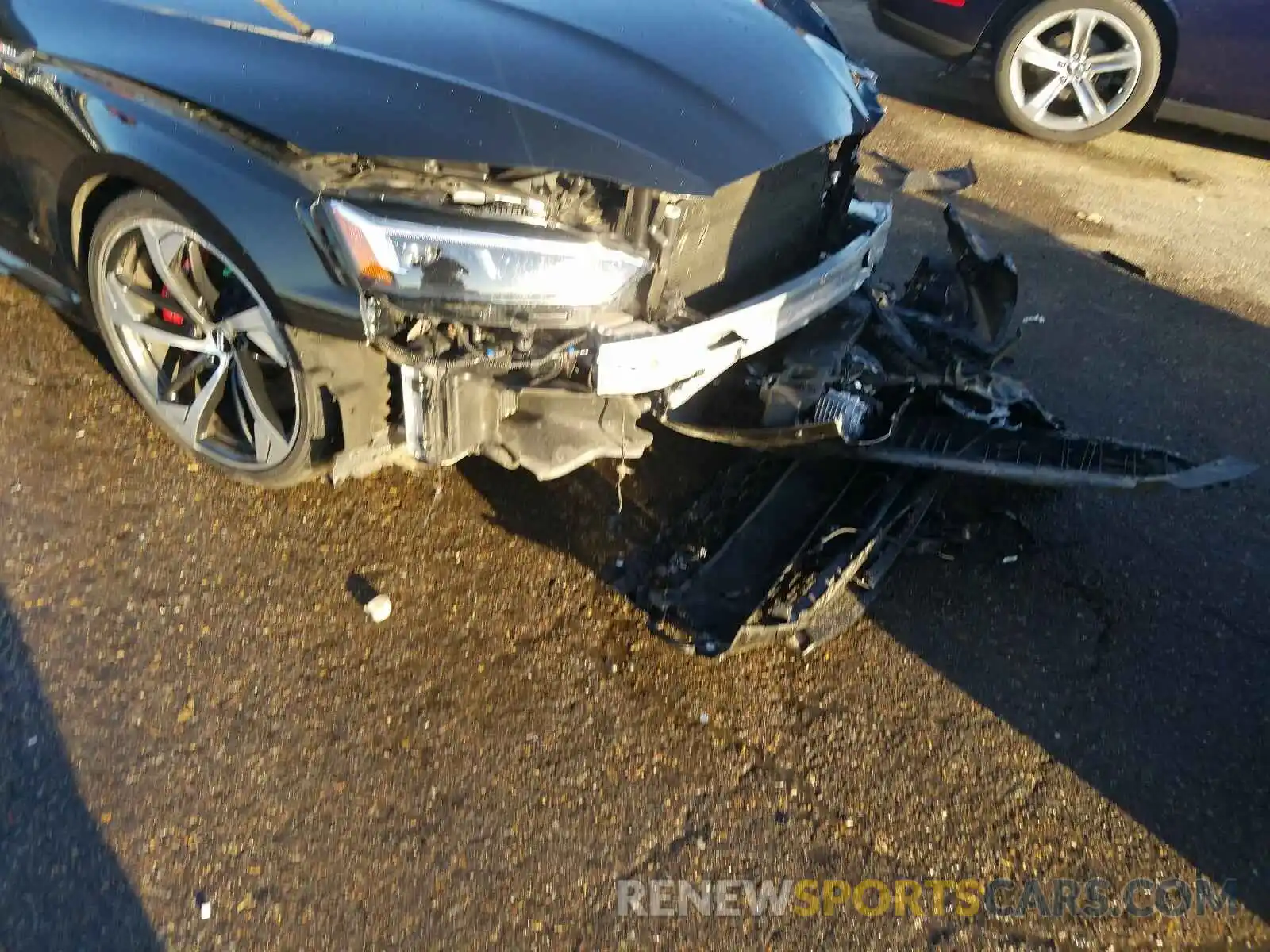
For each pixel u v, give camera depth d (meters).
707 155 2.19
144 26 2.39
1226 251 4.88
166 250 2.40
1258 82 5.55
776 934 1.95
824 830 2.13
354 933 1.85
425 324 2.12
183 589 2.42
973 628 2.63
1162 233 5.01
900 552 2.73
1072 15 5.70
